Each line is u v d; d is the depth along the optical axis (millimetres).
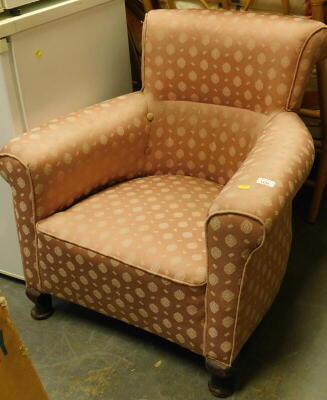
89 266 1447
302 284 1807
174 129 1763
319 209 2174
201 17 1644
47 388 1480
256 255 1239
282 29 1517
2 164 1484
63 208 1579
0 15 1535
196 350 1399
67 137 1551
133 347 1600
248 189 1184
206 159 1738
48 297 1708
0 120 1617
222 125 1686
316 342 1587
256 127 1608
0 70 1526
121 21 1892
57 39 1657
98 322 1700
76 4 1670
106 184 1705
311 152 1400
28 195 1483
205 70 1658
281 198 1188
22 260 1632
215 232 1182
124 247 1386
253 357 1542
